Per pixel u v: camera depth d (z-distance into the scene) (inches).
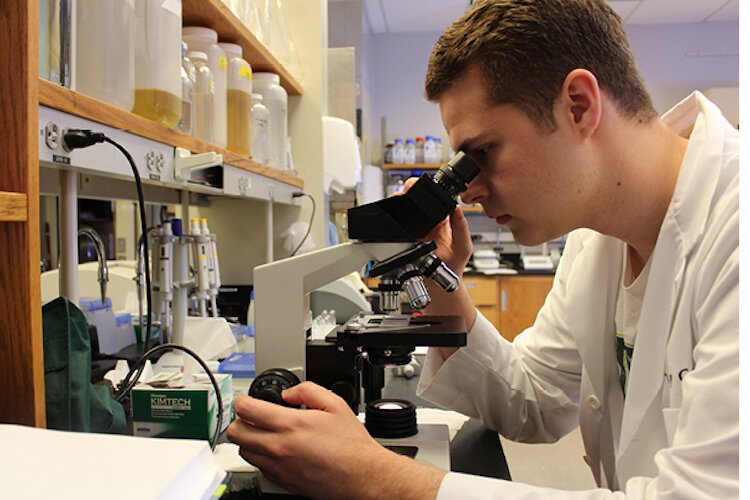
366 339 32.4
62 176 40.1
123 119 36.7
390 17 211.6
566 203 34.1
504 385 48.5
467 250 47.2
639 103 35.1
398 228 33.5
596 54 32.5
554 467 98.7
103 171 35.4
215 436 36.2
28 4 25.9
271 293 34.7
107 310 59.9
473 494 26.3
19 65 25.9
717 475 24.1
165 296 57.6
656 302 35.5
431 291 47.0
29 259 26.1
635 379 36.5
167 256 57.6
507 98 31.9
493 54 31.6
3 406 26.4
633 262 44.0
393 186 212.2
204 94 58.7
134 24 43.6
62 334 30.9
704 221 32.9
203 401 35.5
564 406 50.6
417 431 36.4
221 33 64.6
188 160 46.3
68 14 33.9
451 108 33.8
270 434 29.0
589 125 32.4
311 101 98.6
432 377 48.3
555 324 52.5
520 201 33.9
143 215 44.8
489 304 180.2
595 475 48.8
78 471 20.1
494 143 33.1
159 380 39.6
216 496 22.3
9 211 24.9
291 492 29.5
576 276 49.3
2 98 26.0
